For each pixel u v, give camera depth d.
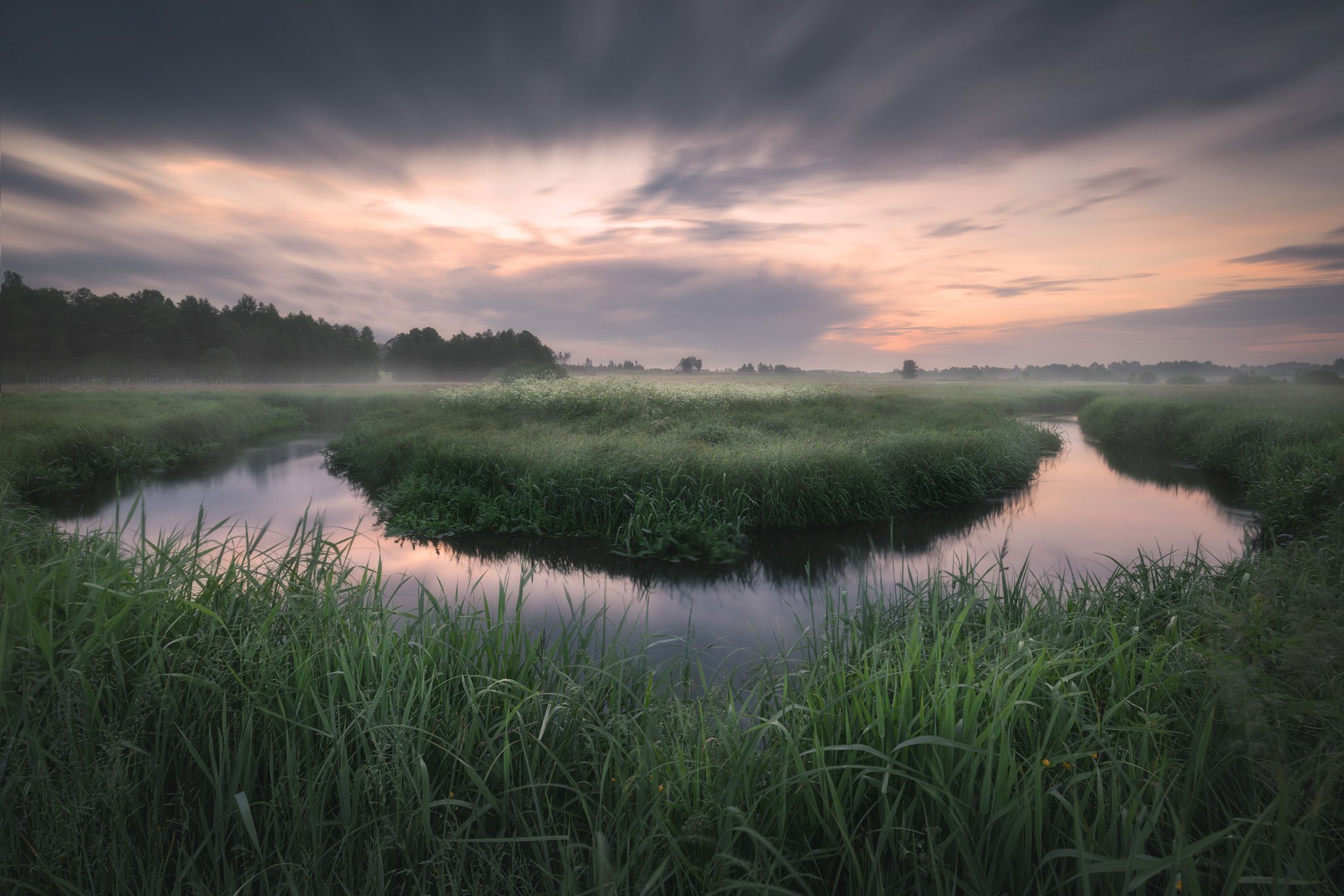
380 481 13.88
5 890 2.09
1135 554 8.18
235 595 3.36
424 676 2.83
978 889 2.01
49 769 2.34
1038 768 2.11
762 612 6.00
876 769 2.25
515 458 11.08
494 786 2.63
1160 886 2.11
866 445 12.20
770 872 2.02
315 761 2.58
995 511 10.87
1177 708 2.64
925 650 3.25
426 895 2.19
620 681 3.18
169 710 2.56
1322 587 3.19
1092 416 27.44
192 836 2.41
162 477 15.00
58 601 2.86
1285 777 1.99
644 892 1.98
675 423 16.95
